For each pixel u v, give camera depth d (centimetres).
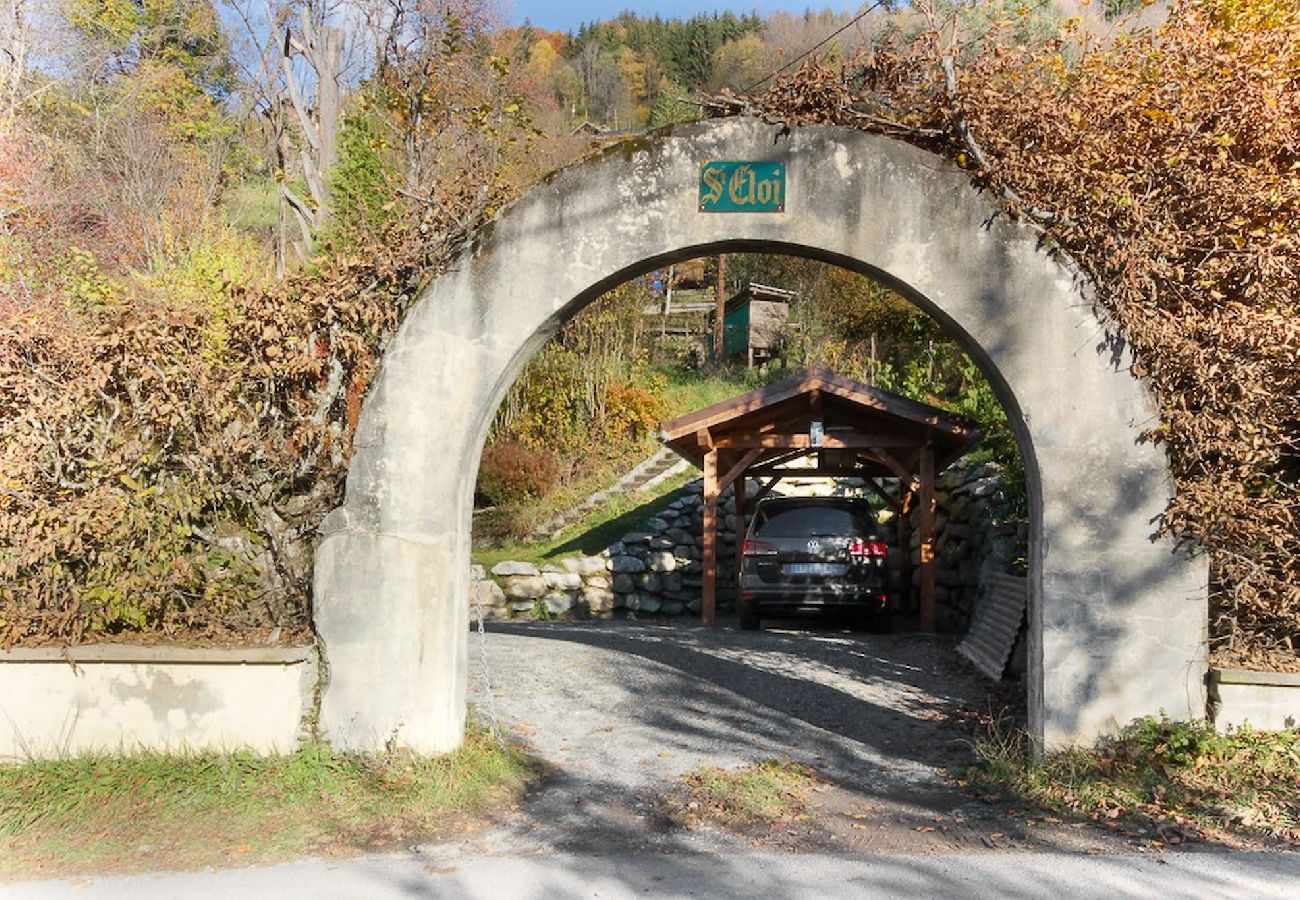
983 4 845
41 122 2136
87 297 1405
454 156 1094
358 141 1533
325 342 683
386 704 667
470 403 681
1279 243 669
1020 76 734
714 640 1224
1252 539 670
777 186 680
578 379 2417
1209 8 786
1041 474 668
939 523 1617
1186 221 704
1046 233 669
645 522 1842
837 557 1359
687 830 605
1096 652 662
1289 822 577
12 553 662
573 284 683
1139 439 664
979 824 609
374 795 629
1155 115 710
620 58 4400
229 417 668
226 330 673
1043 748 666
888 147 677
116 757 646
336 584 670
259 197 2659
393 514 674
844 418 1459
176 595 671
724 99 690
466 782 652
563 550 1831
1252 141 721
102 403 675
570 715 888
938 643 1225
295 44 2441
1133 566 662
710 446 1485
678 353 3303
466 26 2061
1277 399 666
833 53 795
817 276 2898
